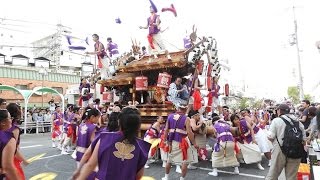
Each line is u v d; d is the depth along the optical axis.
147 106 10.02
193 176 7.22
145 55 10.97
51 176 7.16
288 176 5.44
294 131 5.29
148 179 6.91
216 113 9.80
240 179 6.94
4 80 26.55
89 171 2.79
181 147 6.36
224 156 7.30
